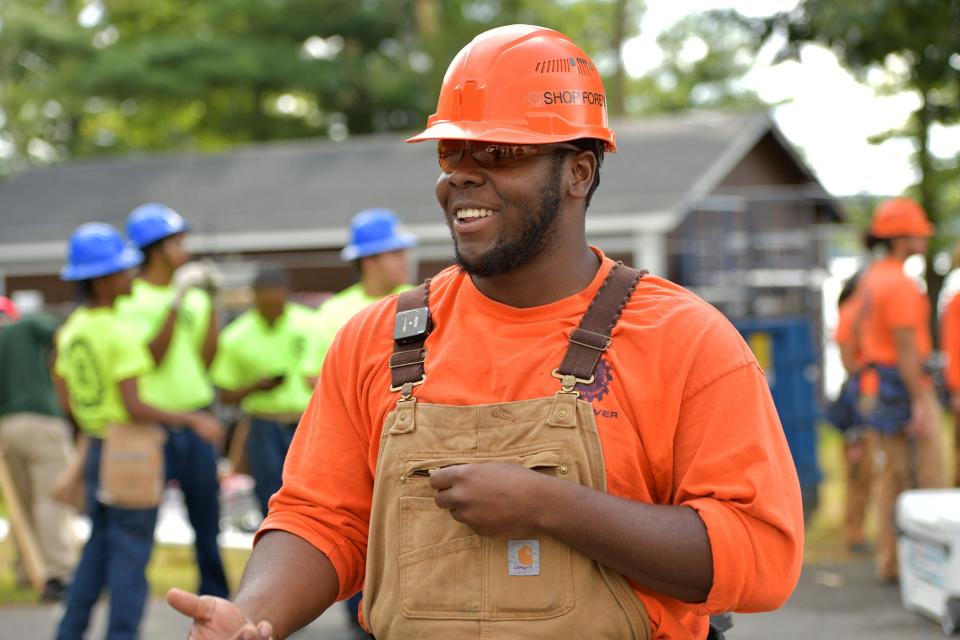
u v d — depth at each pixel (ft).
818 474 44.75
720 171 83.15
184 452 29.91
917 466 33.78
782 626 30.22
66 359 26.94
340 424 10.23
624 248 75.61
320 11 133.39
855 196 84.43
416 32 138.21
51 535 35.81
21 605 35.04
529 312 9.62
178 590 8.82
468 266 9.61
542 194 9.54
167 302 31.40
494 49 9.88
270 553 9.93
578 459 9.03
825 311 71.46
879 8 35.45
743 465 9.05
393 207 85.46
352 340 10.26
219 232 86.07
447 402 9.46
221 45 129.80
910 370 32.89
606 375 9.27
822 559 38.34
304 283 84.89
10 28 128.26
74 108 133.59
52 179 103.96
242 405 33.22
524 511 8.71
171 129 152.15
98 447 26.78
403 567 9.32
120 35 148.97
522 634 9.02
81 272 26.43
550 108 9.68
